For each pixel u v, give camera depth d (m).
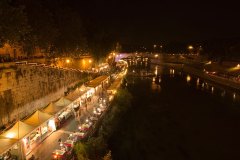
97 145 28.75
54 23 50.84
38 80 38.78
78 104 38.34
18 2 40.06
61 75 47.34
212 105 57.53
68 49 57.47
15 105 33.16
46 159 24.58
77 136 28.80
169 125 44.53
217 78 81.00
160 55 182.75
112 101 47.34
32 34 40.91
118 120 43.50
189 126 44.34
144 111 52.16
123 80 80.94
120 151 34.41
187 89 74.94
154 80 90.81
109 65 102.88
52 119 30.78
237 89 68.81
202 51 150.88
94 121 34.34
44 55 49.19
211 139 39.31
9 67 32.62
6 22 31.97
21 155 23.56
